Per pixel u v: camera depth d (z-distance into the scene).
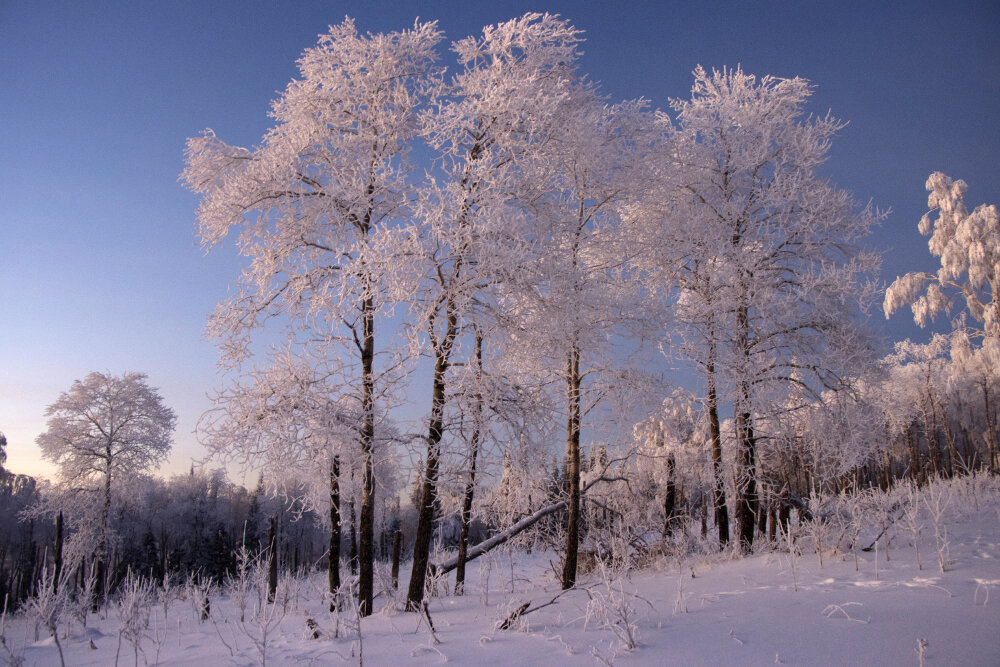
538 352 9.91
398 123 10.27
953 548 7.67
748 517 12.32
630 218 13.72
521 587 11.63
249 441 9.11
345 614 9.41
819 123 12.85
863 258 12.29
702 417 13.65
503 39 10.19
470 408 9.16
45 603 7.75
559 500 12.79
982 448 30.38
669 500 13.62
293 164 10.00
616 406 10.57
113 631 10.84
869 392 12.70
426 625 7.36
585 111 10.95
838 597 5.97
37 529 41.09
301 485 9.99
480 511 11.99
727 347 12.41
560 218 10.04
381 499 12.03
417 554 9.35
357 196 9.70
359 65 10.30
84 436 25.64
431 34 10.41
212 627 9.57
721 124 13.48
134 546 38.16
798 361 12.45
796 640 4.66
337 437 9.13
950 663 3.85
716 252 12.52
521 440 9.41
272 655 6.41
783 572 7.86
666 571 10.64
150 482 27.30
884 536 8.93
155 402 26.97
